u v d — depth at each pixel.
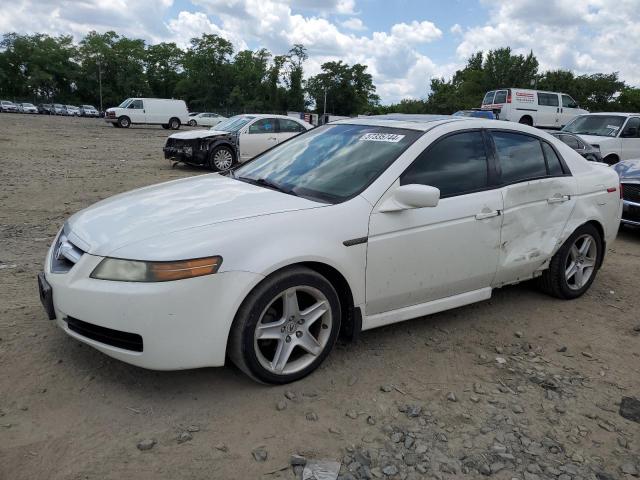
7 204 8.06
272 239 2.96
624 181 7.25
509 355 3.72
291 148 4.32
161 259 2.72
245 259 2.86
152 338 2.73
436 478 2.48
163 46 103.50
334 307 3.22
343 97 85.69
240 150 13.61
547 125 26.84
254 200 3.36
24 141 20.34
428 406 3.04
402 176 3.53
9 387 2.97
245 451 2.58
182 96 95.62
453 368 3.50
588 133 14.14
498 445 2.73
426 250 3.57
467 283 3.91
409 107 83.50
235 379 3.18
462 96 74.56
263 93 88.56
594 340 4.05
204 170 13.69
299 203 3.31
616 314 4.59
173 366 2.79
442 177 3.72
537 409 3.08
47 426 2.67
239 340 2.89
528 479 2.50
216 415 2.83
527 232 4.20
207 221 3.01
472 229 3.78
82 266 2.88
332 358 3.51
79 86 97.56
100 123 43.62
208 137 13.20
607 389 3.35
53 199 8.66
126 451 2.52
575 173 4.63
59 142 20.98
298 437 2.70
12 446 2.50
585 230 4.71
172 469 2.42
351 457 2.58
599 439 2.84
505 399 3.16
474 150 3.96
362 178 3.52
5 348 3.37
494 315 4.40
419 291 3.64
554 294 4.76
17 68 96.69
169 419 2.78
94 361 3.28
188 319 2.75
